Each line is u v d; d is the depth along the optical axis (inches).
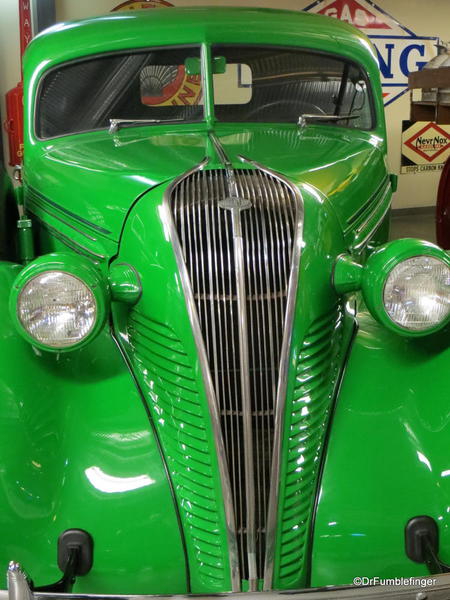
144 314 71.8
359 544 62.2
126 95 103.8
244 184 71.6
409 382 70.1
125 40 102.9
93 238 81.0
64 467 64.6
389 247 67.6
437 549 61.9
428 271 65.1
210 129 97.0
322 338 70.2
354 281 71.9
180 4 278.2
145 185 76.4
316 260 69.3
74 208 84.5
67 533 61.3
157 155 84.1
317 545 62.9
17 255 128.3
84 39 104.0
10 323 70.6
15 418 64.4
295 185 72.5
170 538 63.1
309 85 107.4
